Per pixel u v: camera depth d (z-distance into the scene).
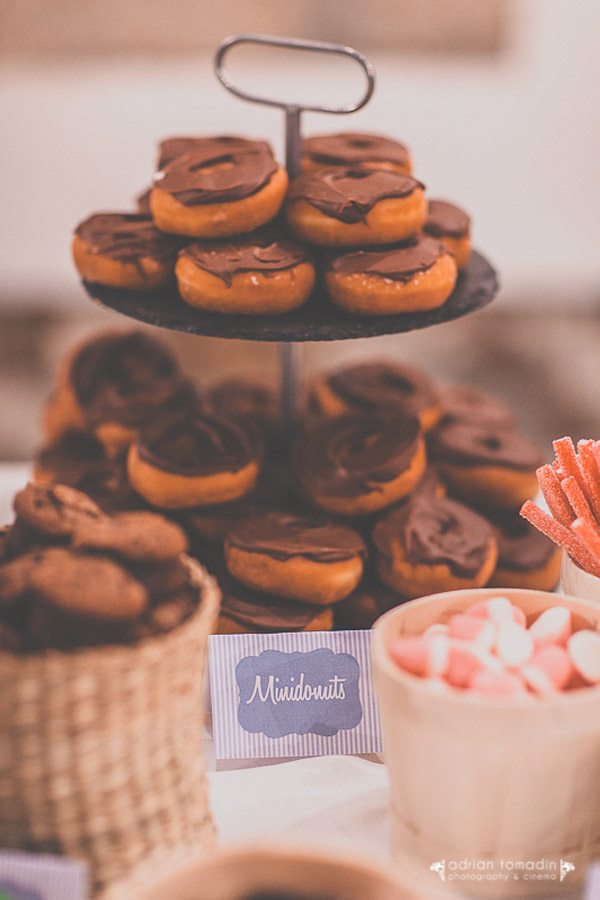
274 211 0.73
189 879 0.50
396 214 0.72
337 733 0.69
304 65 2.06
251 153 0.75
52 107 2.06
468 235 0.78
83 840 0.56
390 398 0.84
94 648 0.54
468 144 2.15
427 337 2.16
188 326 0.70
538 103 2.12
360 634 0.69
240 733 0.68
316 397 0.87
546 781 0.58
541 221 2.23
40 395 1.93
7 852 0.55
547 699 0.57
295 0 2.01
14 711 0.54
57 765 0.55
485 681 0.58
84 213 2.16
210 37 2.03
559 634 0.61
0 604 0.55
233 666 0.68
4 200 2.14
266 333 0.69
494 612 0.62
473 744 0.57
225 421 0.77
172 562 0.58
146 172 2.12
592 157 2.18
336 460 0.76
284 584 0.70
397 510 0.75
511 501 0.81
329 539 0.72
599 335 2.19
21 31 2.00
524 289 2.29
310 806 0.65
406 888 0.49
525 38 2.06
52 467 0.86
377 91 2.09
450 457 0.82
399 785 0.60
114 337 0.89
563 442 0.67
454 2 2.03
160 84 2.06
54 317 2.19
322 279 0.73
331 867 0.50
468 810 0.59
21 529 0.59
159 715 0.56
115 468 0.80
